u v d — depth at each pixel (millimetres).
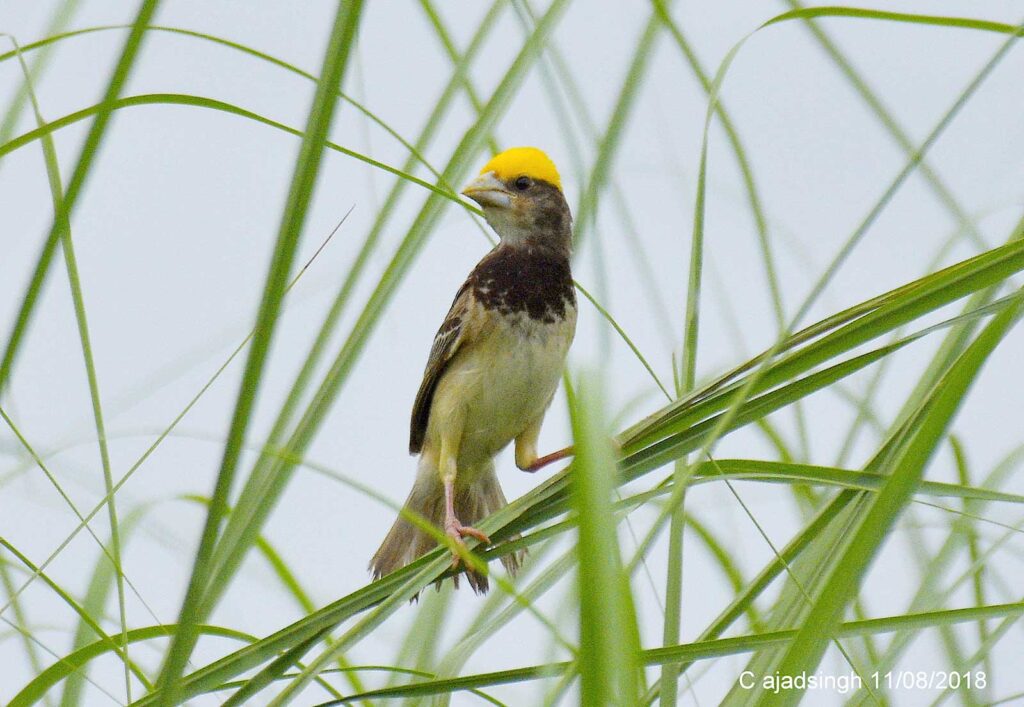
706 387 6773
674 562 6883
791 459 9047
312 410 6141
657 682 7086
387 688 6125
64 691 7477
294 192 4684
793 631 6020
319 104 4691
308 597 8570
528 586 6969
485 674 6055
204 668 6168
